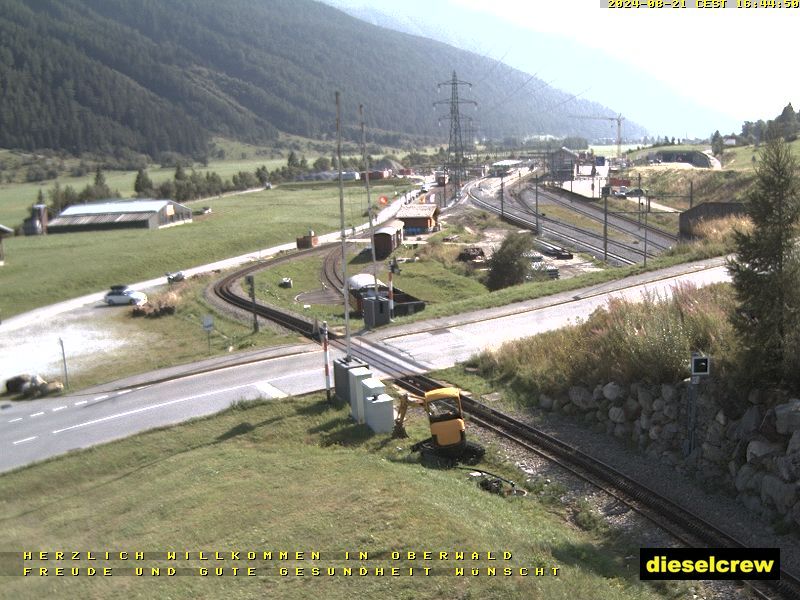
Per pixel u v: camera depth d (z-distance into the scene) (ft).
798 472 58.85
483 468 76.18
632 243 344.08
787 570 52.80
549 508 66.54
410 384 101.09
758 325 69.00
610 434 79.97
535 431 82.28
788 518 57.93
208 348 151.84
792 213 67.67
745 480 63.46
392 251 311.06
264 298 223.30
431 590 45.96
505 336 119.24
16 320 215.72
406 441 83.71
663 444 73.56
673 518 61.11
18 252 329.93
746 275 69.36
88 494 76.59
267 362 118.93
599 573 52.80
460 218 446.19
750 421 66.03
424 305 162.20
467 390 98.02
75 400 110.11
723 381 70.64
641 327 86.02
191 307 206.80
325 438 85.76
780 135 69.87
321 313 191.42
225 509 63.62
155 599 48.19
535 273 263.29
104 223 399.03
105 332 191.62
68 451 87.76
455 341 120.37
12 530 68.13
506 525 58.54
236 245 345.72
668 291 128.47
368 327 138.00
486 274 273.95
